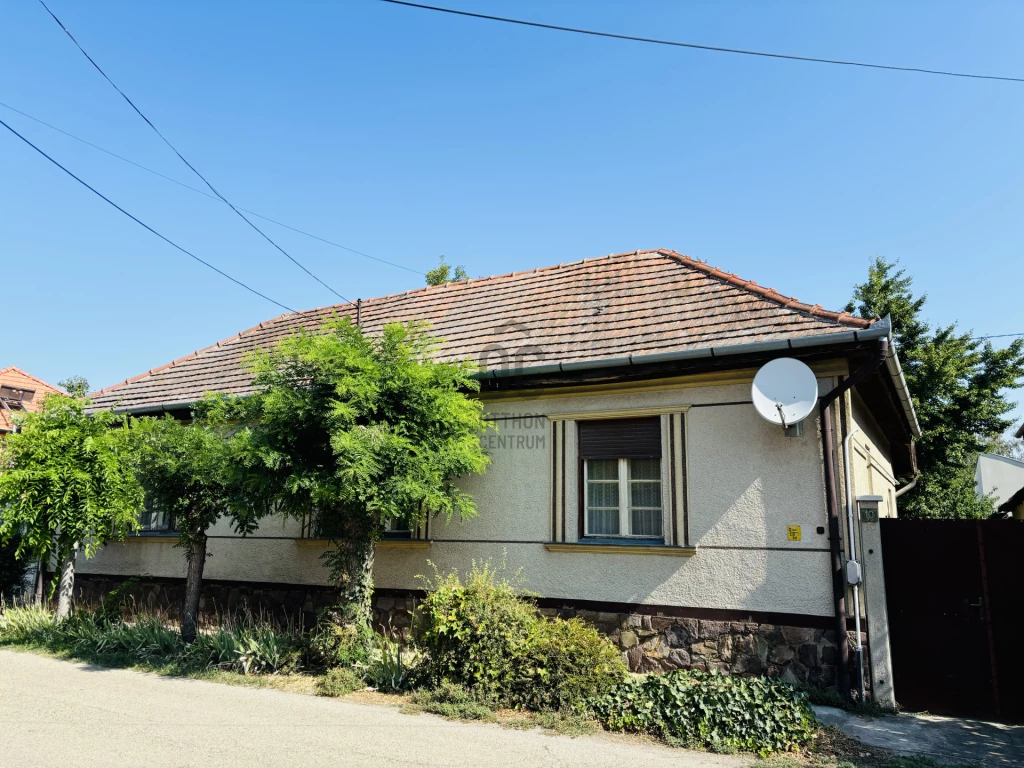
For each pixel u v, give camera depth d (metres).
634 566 8.30
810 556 7.41
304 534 10.75
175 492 9.43
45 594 13.81
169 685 7.68
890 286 22.25
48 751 5.36
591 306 10.34
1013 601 6.74
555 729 6.05
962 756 5.55
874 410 10.30
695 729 5.87
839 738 5.92
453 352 10.52
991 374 21.11
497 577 9.09
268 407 7.74
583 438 9.11
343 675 7.51
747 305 8.64
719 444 8.12
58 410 9.84
